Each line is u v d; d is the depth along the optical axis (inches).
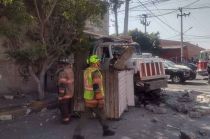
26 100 481.4
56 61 509.7
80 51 488.4
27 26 436.1
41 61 479.2
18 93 523.2
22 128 367.9
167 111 481.7
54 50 482.6
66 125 381.4
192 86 901.8
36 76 483.8
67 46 491.2
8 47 458.6
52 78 554.3
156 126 389.4
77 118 410.9
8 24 395.5
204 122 422.0
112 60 513.0
